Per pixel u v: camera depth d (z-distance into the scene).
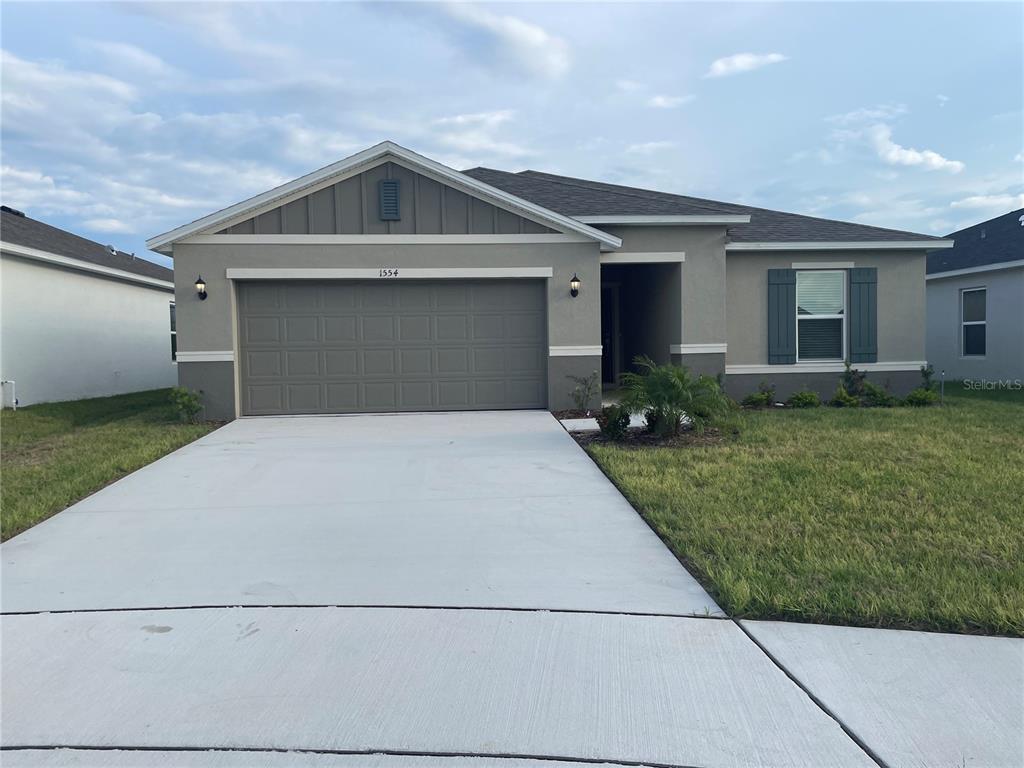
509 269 11.41
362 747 2.71
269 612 3.93
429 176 11.23
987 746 2.67
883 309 13.46
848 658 3.33
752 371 13.22
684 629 3.66
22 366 14.25
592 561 4.68
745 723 2.83
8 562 4.77
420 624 3.76
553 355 11.56
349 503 6.16
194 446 8.86
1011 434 8.84
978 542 4.79
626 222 12.08
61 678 3.24
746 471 6.88
